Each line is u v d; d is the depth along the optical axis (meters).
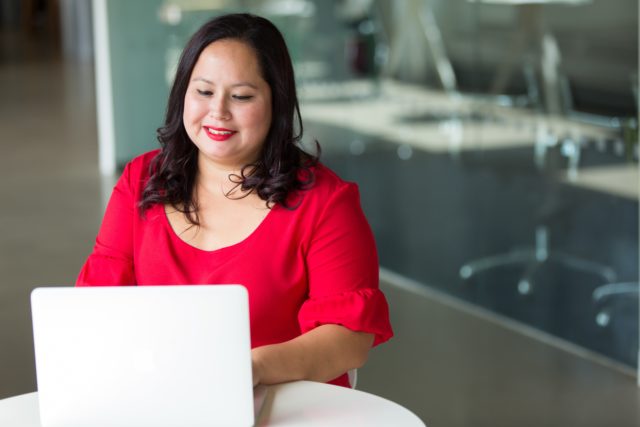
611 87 4.02
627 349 4.21
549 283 4.56
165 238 2.22
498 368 4.27
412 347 4.51
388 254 5.62
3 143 8.67
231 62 2.11
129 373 1.73
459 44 4.84
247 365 1.72
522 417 3.79
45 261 5.54
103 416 1.75
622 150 4.04
